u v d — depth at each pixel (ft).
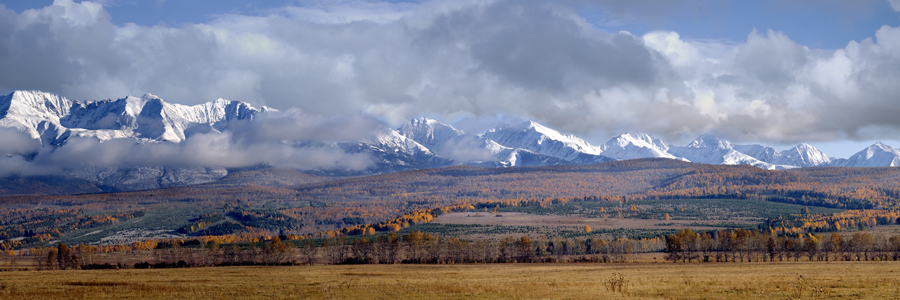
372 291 332.80
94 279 441.27
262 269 602.03
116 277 466.70
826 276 404.57
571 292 316.81
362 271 553.64
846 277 390.01
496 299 292.81
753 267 557.74
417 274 501.15
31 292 336.49
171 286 371.35
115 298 311.47
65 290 347.36
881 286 321.73
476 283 381.40
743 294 294.05
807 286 325.21
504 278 438.81
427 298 299.99
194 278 452.35
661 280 393.50
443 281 406.00
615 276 426.10
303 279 437.58
